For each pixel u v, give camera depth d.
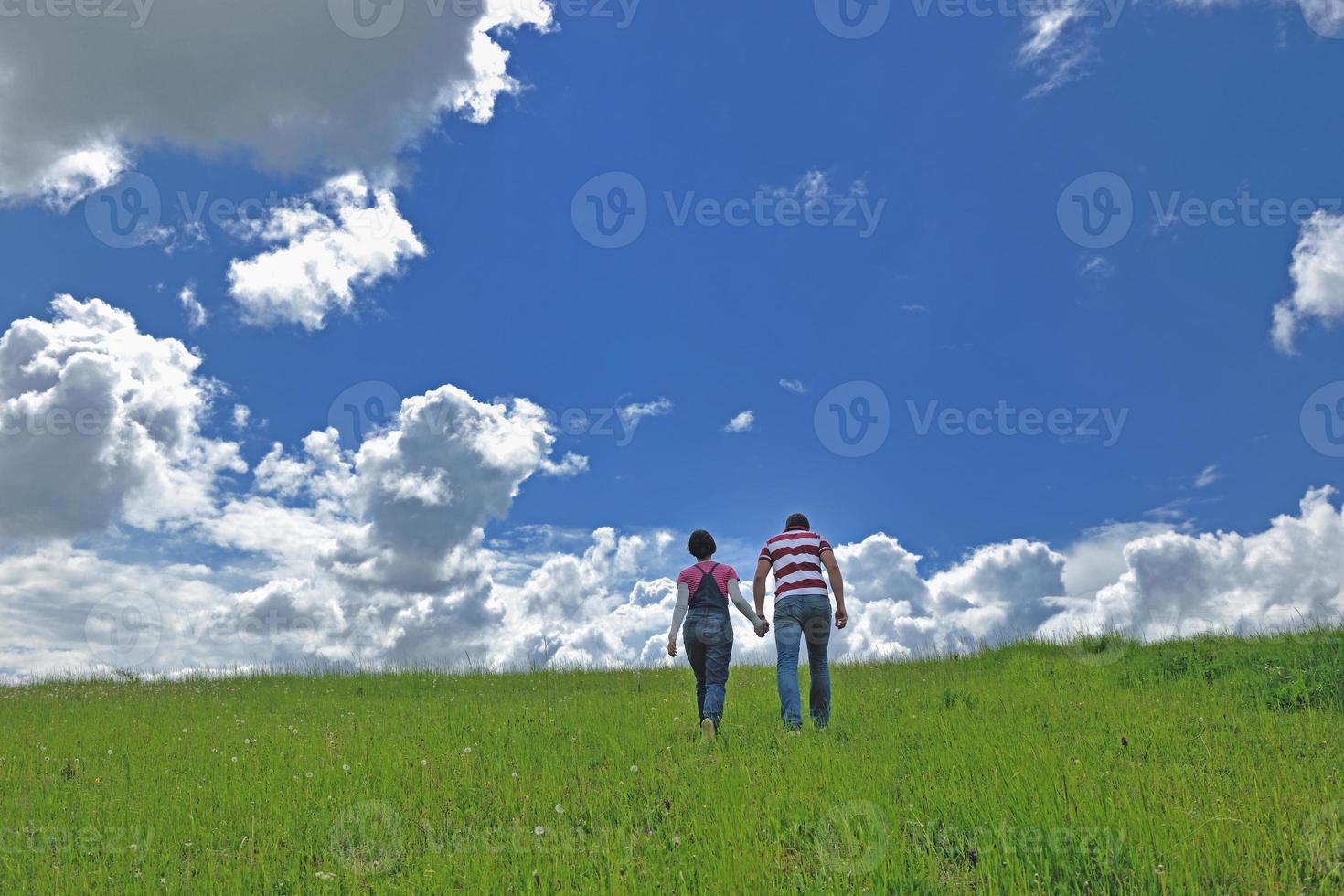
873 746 7.10
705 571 8.42
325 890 4.16
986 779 5.52
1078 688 10.93
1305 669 10.01
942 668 14.36
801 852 4.46
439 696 13.33
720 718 8.05
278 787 6.38
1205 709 8.61
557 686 14.12
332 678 16.62
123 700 13.83
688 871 4.10
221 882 4.30
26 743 9.21
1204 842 4.03
